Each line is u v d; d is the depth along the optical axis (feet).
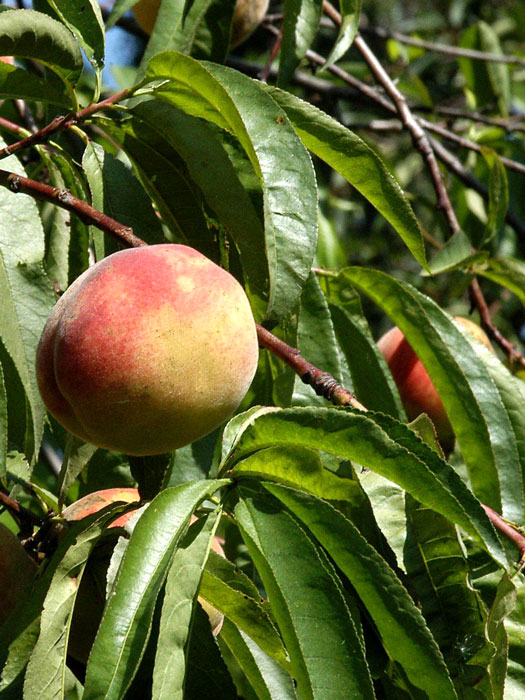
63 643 2.50
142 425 2.51
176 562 2.44
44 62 2.65
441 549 2.65
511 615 2.69
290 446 2.53
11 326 2.72
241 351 2.54
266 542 2.48
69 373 2.49
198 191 2.77
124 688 2.31
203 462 2.84
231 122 2.59
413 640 2.49
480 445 2.95
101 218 2.62
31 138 2.71
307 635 2.42
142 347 2.48
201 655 2.58
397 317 3.05
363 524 2.66
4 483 2.73
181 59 2.57
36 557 2.71
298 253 2.55
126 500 2.74
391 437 2.53
